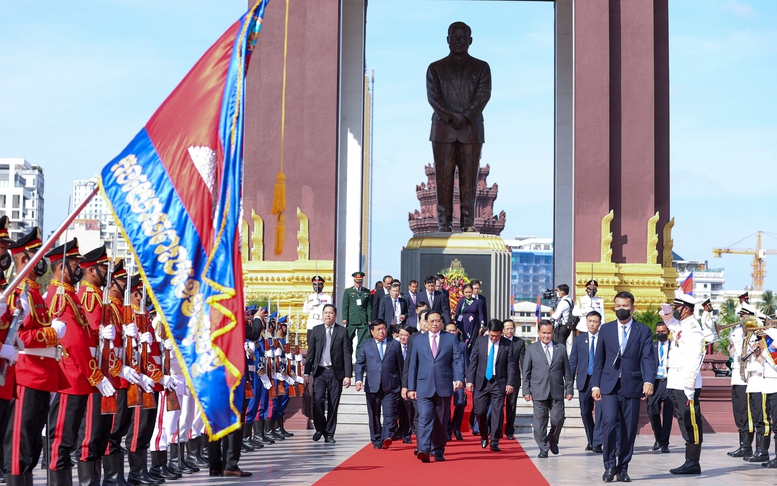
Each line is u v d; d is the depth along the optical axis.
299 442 20.11
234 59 9.61
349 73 31.36
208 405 8.66
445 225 31.97
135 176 9.32
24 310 10.01
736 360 18.25
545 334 17.72
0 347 9.52
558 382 17.55
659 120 30.25
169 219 9.18
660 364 19.05
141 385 12.44
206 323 8.87
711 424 23.91
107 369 11.40
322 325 19.94
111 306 11.98
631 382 14.24
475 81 32.19
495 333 18.44
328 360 19.86
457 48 32.22
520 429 22.64
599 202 28.47
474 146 31.89
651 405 19.20
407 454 17.45
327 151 28.41
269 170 28.72
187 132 9.41
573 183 29.23
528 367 17.75
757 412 17.11
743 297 18.02
